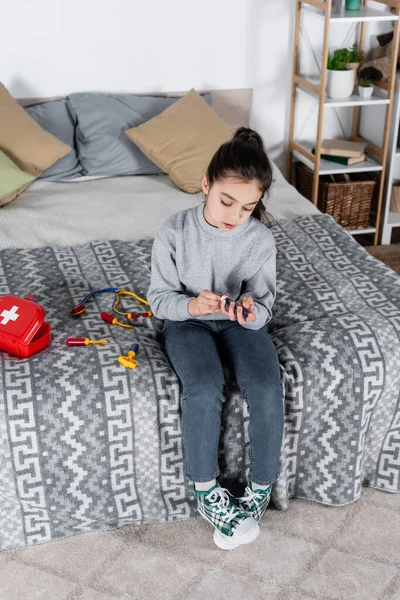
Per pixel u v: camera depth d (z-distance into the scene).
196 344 1.66
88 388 1.61
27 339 1.65
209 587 1.59
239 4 3.02
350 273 2.08
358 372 1.71
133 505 1.72
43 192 2.68
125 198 2.64
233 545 1.66
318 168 3.01
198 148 2.74
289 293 1.99
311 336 1.76
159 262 1.71
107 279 2.06
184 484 1.73
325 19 2.76
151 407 1.63
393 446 1.84
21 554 1.67
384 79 3.08
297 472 1.80
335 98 3.01
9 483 1.61
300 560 1.66
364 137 3.30
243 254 1.70
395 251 3.17
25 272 2.07
